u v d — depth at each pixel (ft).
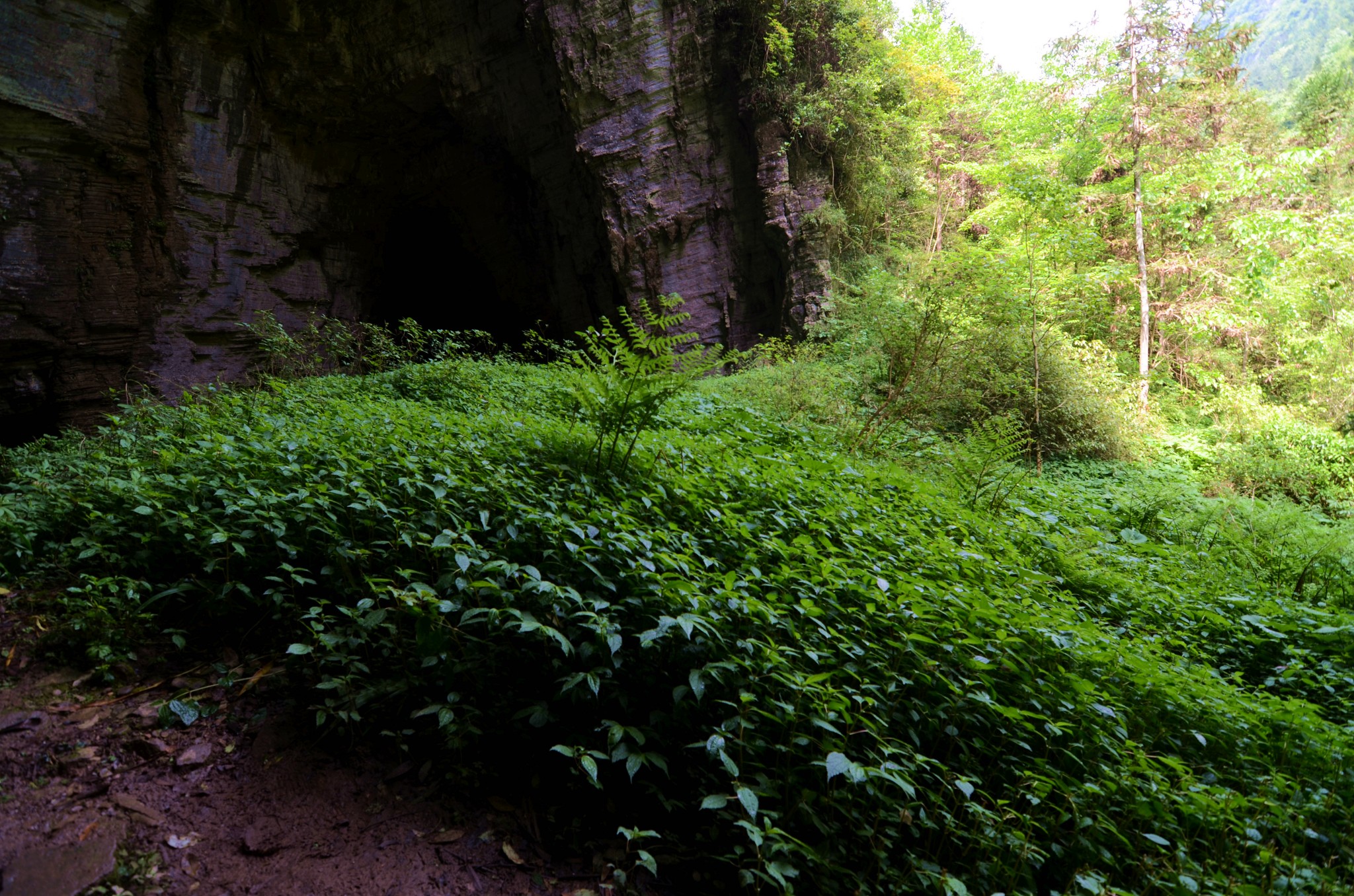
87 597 11.12
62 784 8.40
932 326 32.94
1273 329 53.42
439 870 7.96
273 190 62.44
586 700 9.27
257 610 11.29
